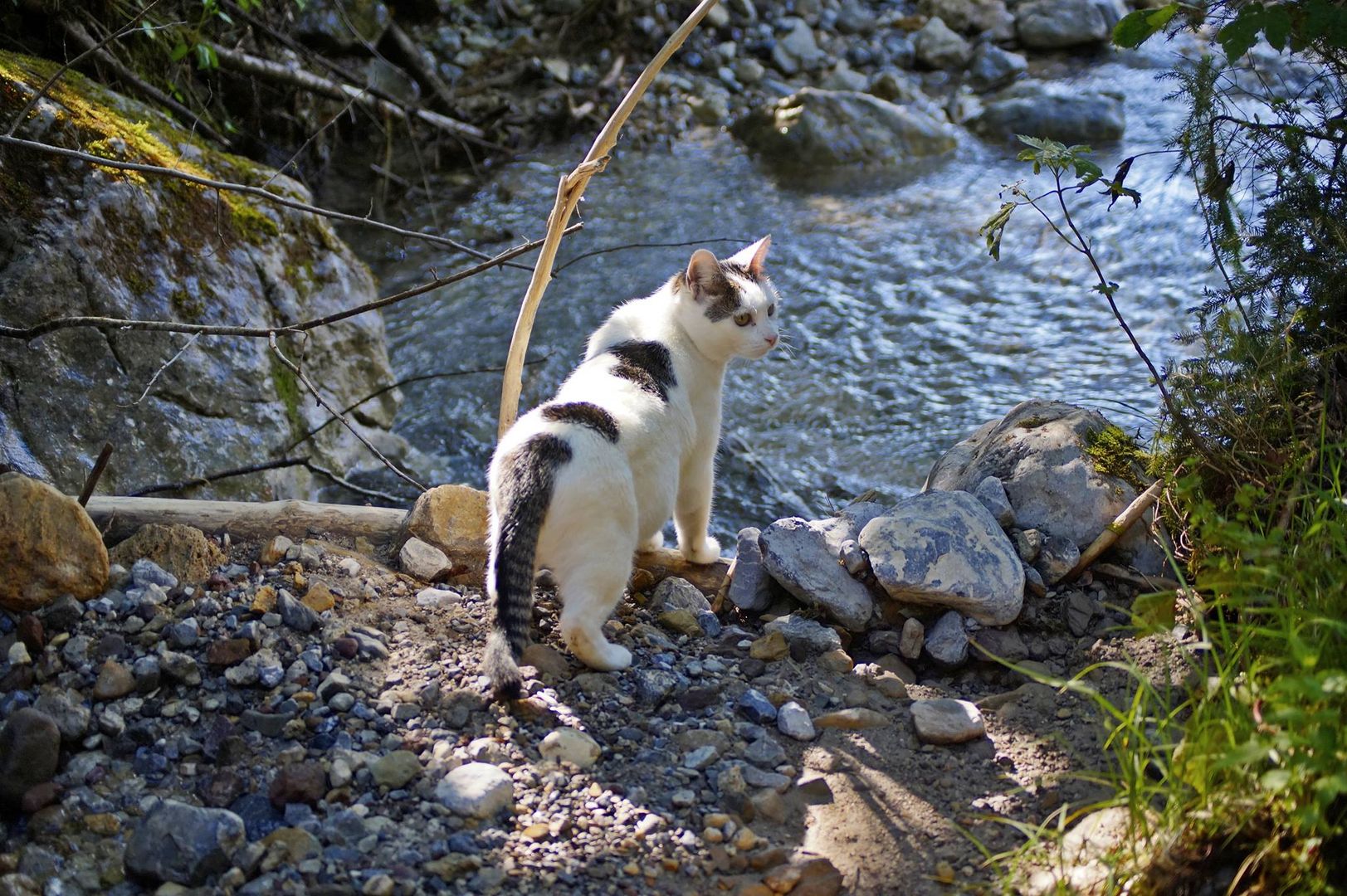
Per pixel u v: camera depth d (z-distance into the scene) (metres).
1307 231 3.81
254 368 5.34
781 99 10.33
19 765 2.81
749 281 4.10
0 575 3.24
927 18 11.97
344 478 5.71
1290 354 3.62
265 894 2.54
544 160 9.59
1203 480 3.67
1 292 4.70
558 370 6.97
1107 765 3.02
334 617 3.44
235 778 2.88
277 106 8.38
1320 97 4.16
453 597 3.66
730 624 3.81
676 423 3.65
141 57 6.95
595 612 3.30
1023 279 8.05
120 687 3.09
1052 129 10.20
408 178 9.05
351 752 2.96
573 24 10.80
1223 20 4.06
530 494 3.17
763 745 3.13
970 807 2.96
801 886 2.68
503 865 2.66
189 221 5.41
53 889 2.58
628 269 8.07
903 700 3.41
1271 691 2.54
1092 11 11.70
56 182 5.02
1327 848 2.41
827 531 3.86
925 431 6.47
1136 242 8.35
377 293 6.37
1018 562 3.64
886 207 9.10
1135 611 3.13
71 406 4.73
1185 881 2.50
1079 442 3.99
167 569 3.53
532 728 3.12
